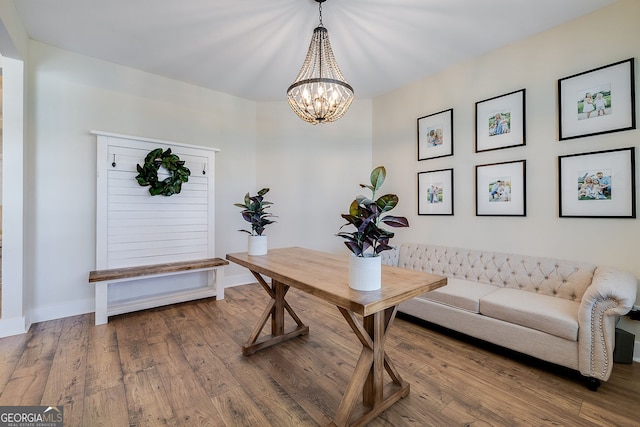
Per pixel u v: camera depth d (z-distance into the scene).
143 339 2.50
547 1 2.27
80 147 3.07
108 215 3.10
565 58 2.54
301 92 2.30
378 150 4.25
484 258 2.96
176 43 2.88
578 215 2.47
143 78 3.47
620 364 2.13
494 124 2.99
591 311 1.84
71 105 3.02
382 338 1.65
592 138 2.40
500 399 1.75
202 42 2.86
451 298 2.53
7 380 1.89
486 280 2.87
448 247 3.32
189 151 3.66
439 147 3.48
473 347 2.41
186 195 3.63
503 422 1.56
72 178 3.02
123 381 1.89
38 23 2.55
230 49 2.99
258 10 2.37
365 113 4.36
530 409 1.67
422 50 3.00
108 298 3.23
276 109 4.48
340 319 2.98
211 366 2.09
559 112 2.57
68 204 3.00
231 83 3.82
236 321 2.93
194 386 1.85
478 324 2.36
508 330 2.19
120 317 3.00
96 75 3.16
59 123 2.96
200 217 3.75
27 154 2.75
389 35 2.73
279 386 1.86
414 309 2.80
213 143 4.05
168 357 2.21
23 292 2.61
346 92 2.41
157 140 3.36
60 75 2.96
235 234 4.28
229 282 4.26
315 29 2.42
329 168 4.43
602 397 1.77
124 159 3.20
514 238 2.86
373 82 3.76
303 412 1.63
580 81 2.45
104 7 2.34
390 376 1.80
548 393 1.81
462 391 1.83
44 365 2.07
